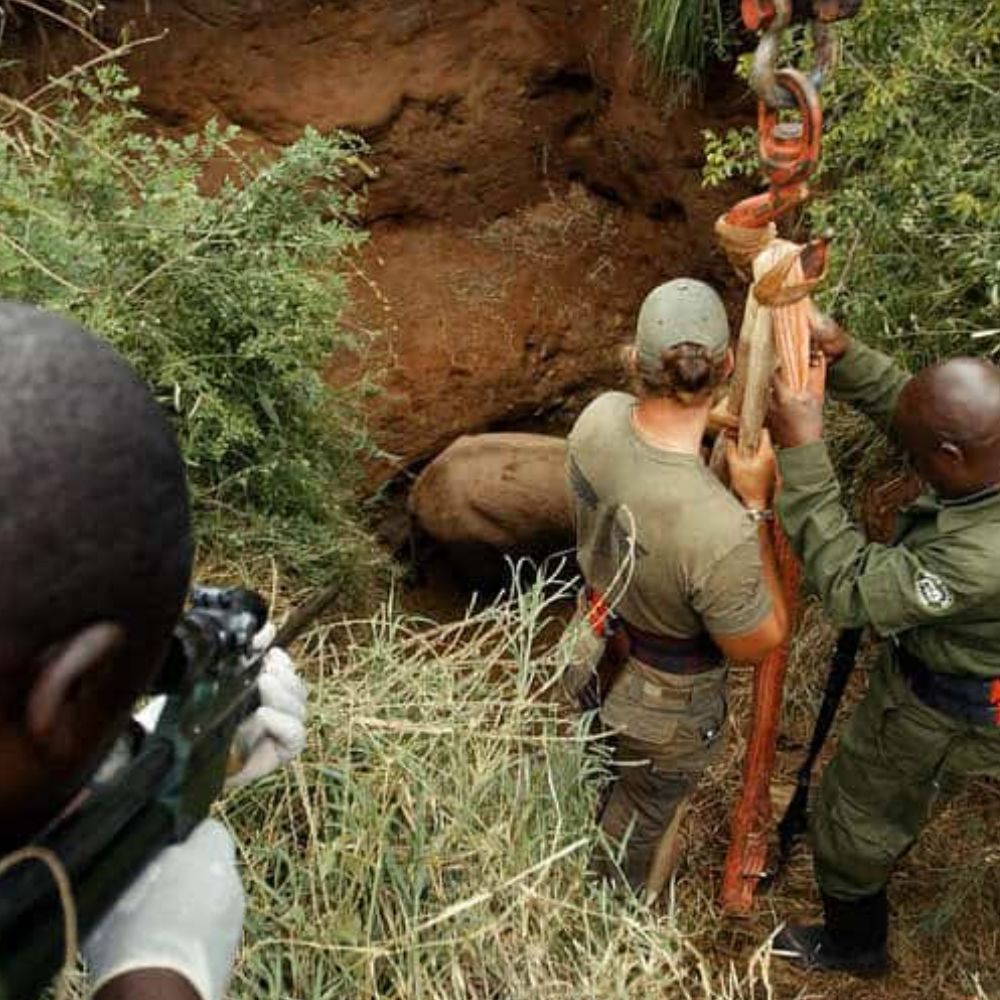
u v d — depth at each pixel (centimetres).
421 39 529
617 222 548
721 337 247
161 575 67
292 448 347
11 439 62
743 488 262
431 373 507
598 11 522
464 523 446
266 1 518
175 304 319
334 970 205
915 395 242
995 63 335
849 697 368
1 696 63
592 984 214
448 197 543
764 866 325
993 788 339
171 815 80
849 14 232
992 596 243
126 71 511
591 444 261
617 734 274
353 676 267
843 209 335
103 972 77
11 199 288
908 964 312
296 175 336
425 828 226
